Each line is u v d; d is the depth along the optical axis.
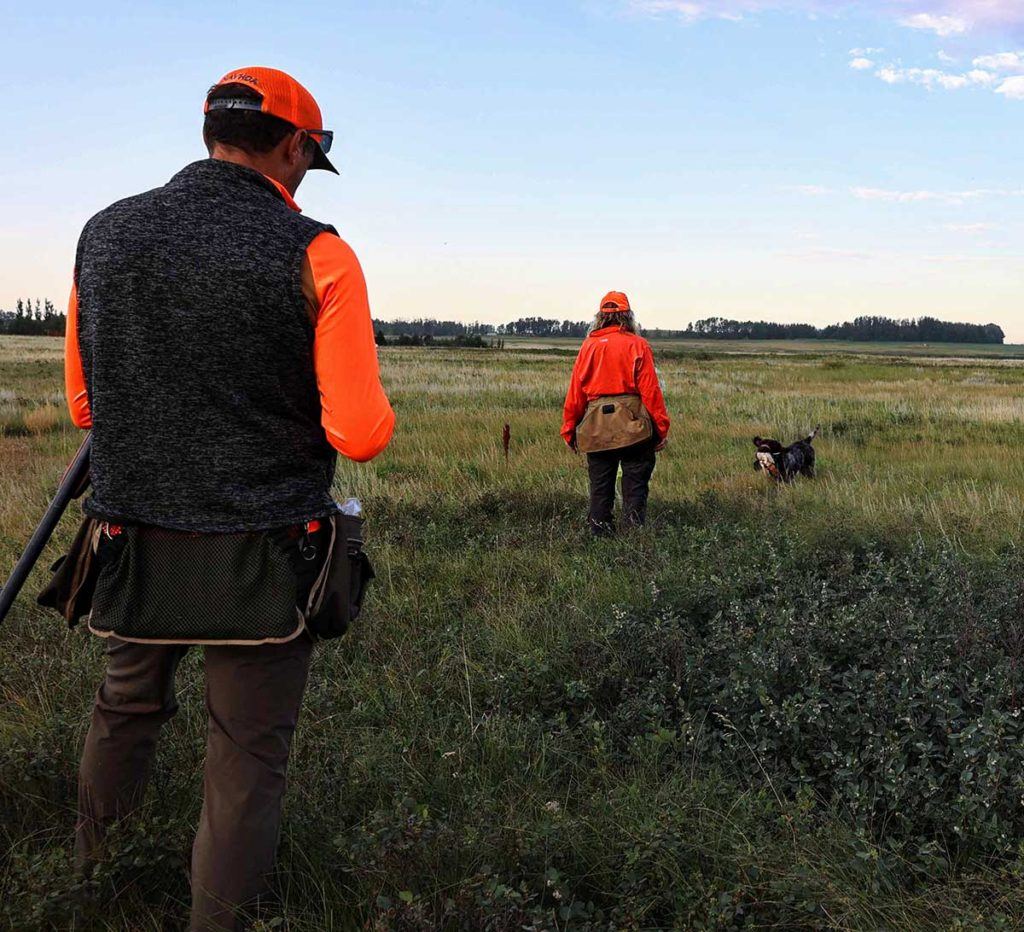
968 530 5.97
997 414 16.86
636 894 2.30
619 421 6.32
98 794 2.30
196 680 3.47
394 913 2.06
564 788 2.95
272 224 2.03
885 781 2.78
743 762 3.05
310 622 2.13
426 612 4.52
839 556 5.16
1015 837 2.61
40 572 5.02
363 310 2.06
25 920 2.08
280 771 2.18
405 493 7.96
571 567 5.30
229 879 2.08
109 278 2.01
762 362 60.78
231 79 2.16
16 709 3.38
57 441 13.36
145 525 2.04
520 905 2.10
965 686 3.28
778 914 2.25
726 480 9.54
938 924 2.26
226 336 1.99
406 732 3.20
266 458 2.06
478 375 30.95
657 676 3.49
